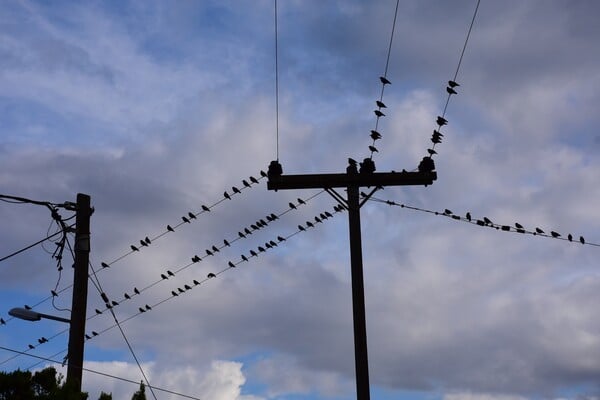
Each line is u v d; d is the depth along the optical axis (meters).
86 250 23.00
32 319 23.08
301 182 24.89
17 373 21.25
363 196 25.06
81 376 22.00
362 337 23.23
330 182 24.84
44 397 21.23
